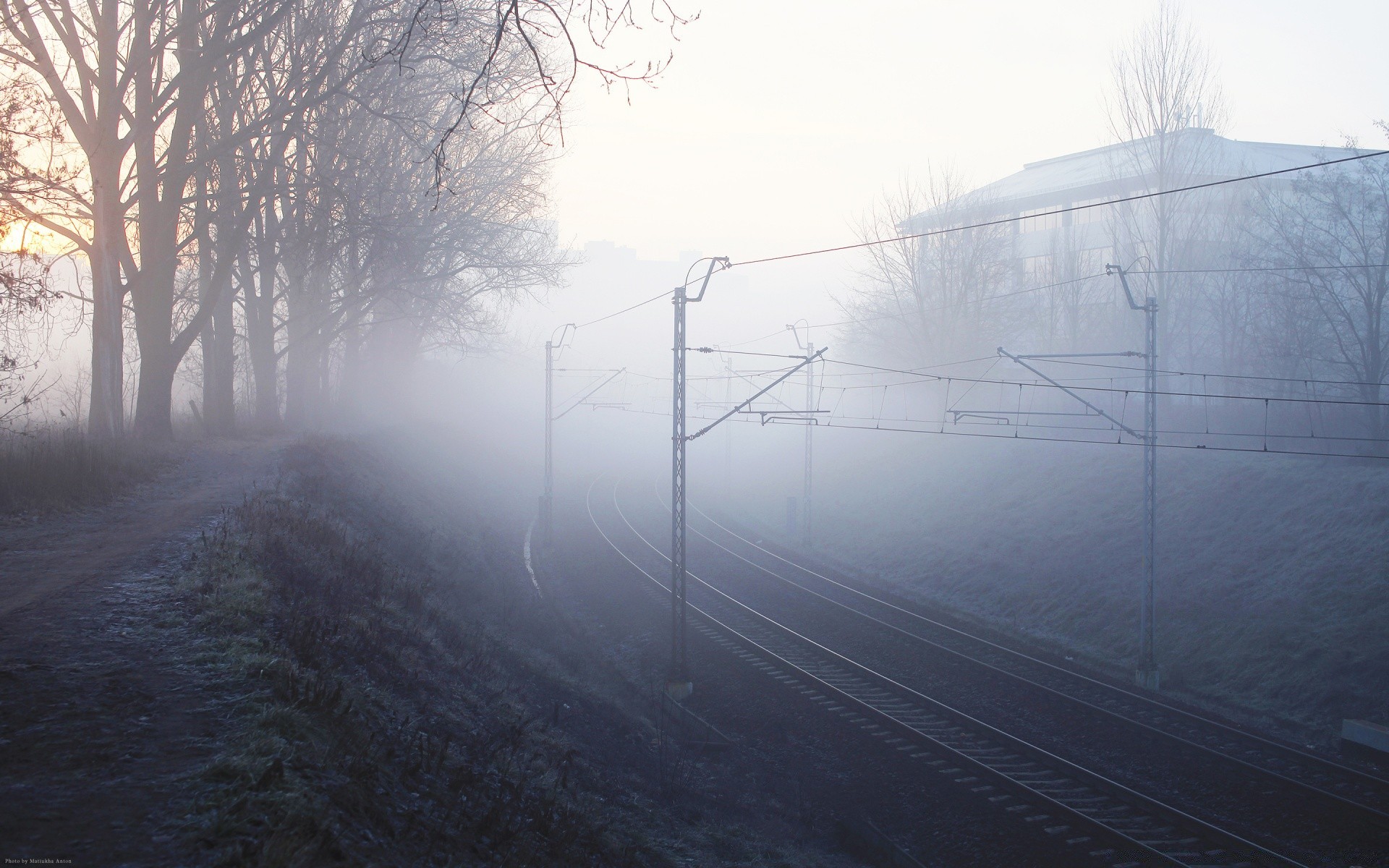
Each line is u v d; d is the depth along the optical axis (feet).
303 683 25.61
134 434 78.74
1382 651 56.13
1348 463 79.25
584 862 24.58
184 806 17.43
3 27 64.49
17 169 58.29
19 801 16.92
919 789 45.98
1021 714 57.06
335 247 84.99
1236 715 58.13
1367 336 95.55
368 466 96.02
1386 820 39.96
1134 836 39.86
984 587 91.04
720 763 49.01
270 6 69.87
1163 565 77.77
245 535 41.14
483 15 74.64
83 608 29.09
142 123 71.56
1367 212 97.71
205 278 97.40
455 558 77.82
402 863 18.37
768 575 100.68
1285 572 68.44
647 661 72.95
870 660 70.03
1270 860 37.11
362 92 81.05
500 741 32.73
